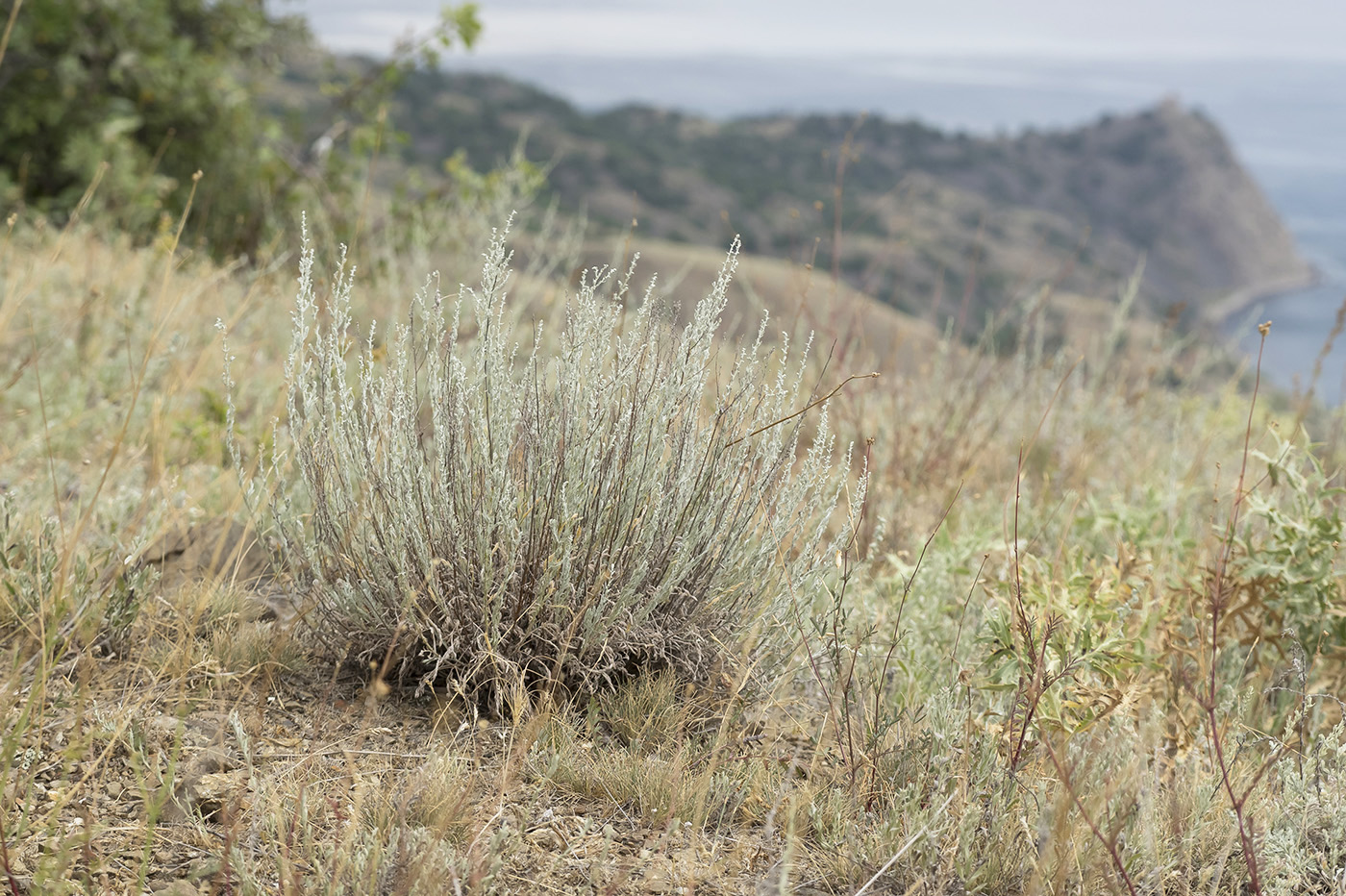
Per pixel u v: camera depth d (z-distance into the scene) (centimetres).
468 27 1077
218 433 422
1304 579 306
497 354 282
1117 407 586
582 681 290
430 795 225
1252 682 309
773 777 257
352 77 1097
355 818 204
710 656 294
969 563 372
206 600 276
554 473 278
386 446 286
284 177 1080
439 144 12144
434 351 285
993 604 316
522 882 212
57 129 1094
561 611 280
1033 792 238
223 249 903
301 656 289
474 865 204
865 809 249
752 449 298
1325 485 320
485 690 284
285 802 222
